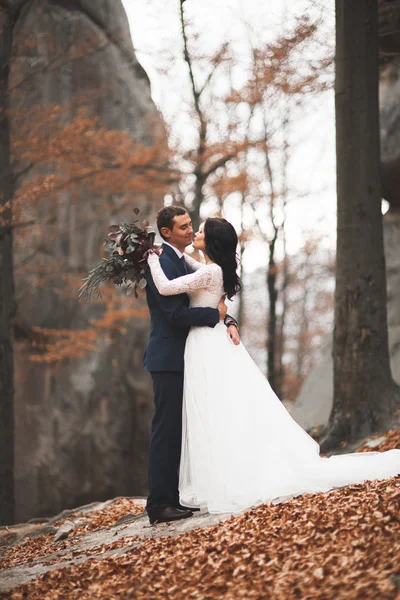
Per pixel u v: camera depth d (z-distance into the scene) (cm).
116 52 1533
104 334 1485
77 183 1246
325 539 366
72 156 1154
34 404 1433
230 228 510
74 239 1476
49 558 500
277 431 481
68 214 1473
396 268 1212
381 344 850
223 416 475
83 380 1462
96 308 1489
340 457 494
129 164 1255
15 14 902
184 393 490
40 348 1456
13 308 911
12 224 942
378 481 455
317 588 314
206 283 490
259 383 493
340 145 860
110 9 1540
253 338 2709
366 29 848
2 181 918
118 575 396
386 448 742
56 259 1461
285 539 379
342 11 852
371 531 359
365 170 849
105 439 1452
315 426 1027
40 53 1400
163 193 1370
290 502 438
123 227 504
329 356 1215
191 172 1335
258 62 1132
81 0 1477
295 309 2745
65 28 1433
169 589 354
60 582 407
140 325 1528
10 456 881
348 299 855
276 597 317
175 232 512
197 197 1345
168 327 501
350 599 294
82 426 1442
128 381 1498
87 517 657
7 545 636
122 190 1362
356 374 846
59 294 1461
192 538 421
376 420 829
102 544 487
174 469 497
